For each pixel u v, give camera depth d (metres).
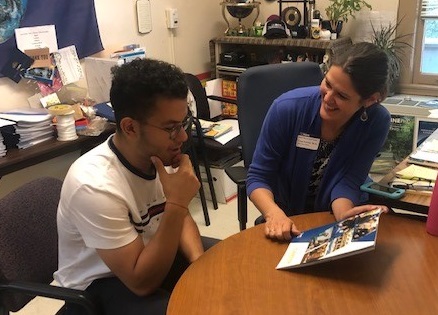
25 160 2.29
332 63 1.48
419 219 1.43
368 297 1.07
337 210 1.51
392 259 1.21
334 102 1.46
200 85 3.31
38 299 2.32
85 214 1.22
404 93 3.64
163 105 1.18
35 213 1.48
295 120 1.67
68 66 2.86
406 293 1.08
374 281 1.13
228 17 4.10
